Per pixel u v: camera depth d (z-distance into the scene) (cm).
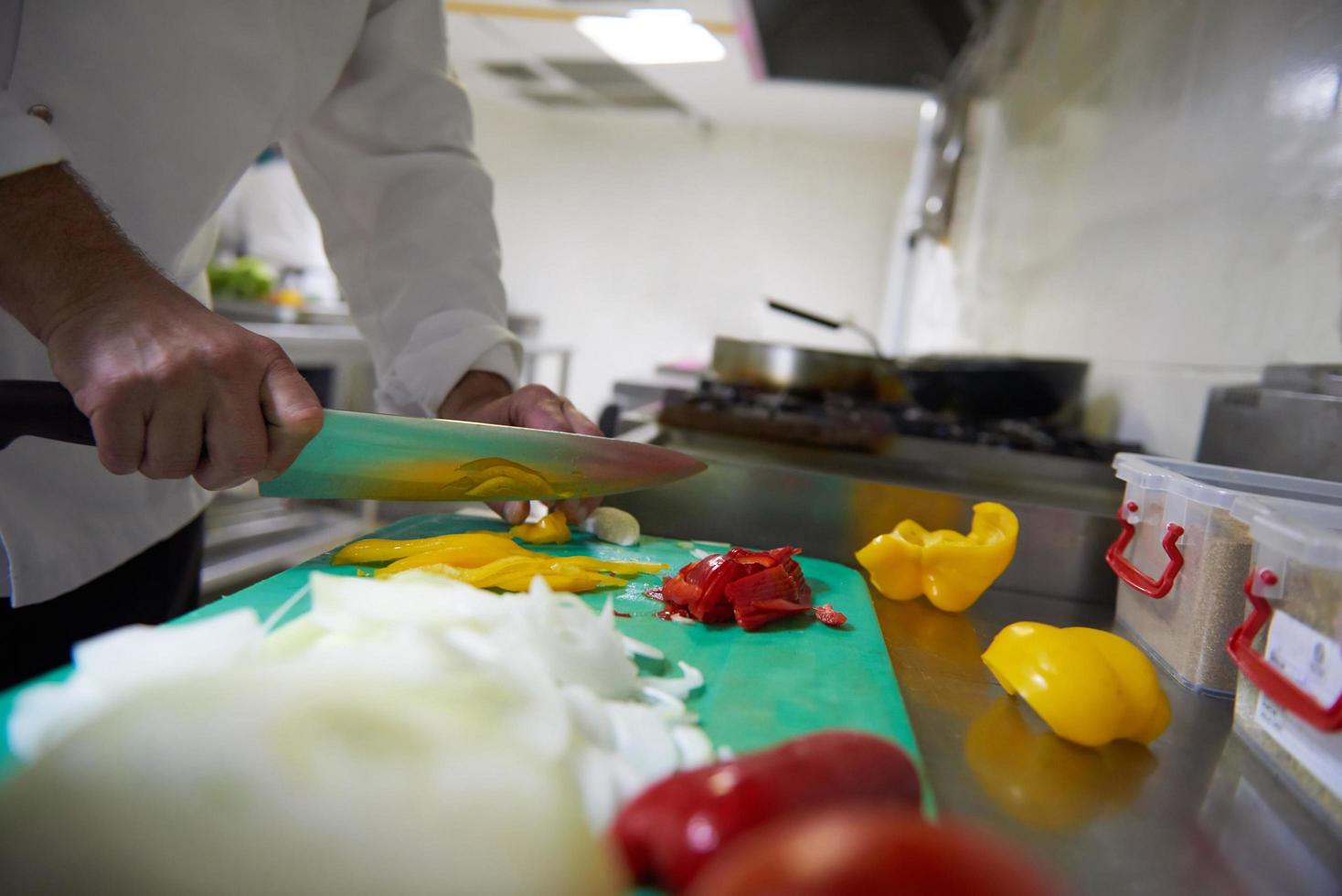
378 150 101
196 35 79
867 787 32
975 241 279
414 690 30
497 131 532
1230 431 99
